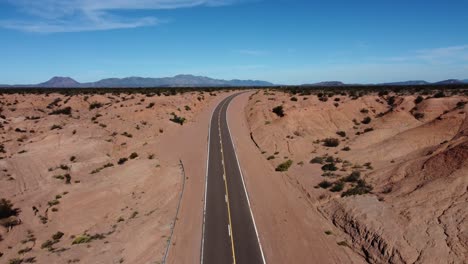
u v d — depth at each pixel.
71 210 36.25
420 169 35.34
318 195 35.34
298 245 27.09
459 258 22.41
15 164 49.00
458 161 33.22
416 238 24.89
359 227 27.83
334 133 60.56
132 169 46.22
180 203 35.47
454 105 60.81
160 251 26.69
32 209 36.47
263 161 48.94
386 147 46.81
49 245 30.38
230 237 28.42
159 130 66.62
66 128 65.25
